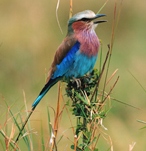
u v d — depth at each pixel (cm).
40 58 1691
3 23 1784
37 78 1641
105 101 1109
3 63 1673
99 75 1102
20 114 1172
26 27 1775
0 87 1627
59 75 1211
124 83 1644
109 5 1980
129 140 1381
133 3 2034
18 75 1655
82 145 1080
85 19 1208
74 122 1355
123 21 2009
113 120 1464
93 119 1079
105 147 1325
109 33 1944
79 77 1177
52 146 1095
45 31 1778
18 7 1814
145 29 2011
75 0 1959
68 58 1202
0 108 1335
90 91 1112
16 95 1572
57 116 1113
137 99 1594
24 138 1111
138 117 1529
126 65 1764
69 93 1103
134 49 1908
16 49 1714
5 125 1123
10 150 1109
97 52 1209
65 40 1220
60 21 1895
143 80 1675
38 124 1352
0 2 1809
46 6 1894
